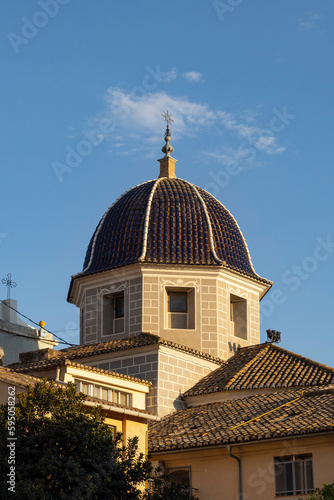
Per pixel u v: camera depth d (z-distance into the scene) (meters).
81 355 75.75
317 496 50.25
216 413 67.38
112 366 74.88
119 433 50.44
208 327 78.12
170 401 72.88
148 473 50.56
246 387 71.44
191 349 75.31
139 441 58.81
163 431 65.69
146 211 82.94
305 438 55.94
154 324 77.56
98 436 47.81
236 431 59.47
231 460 58.53
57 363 60.78
